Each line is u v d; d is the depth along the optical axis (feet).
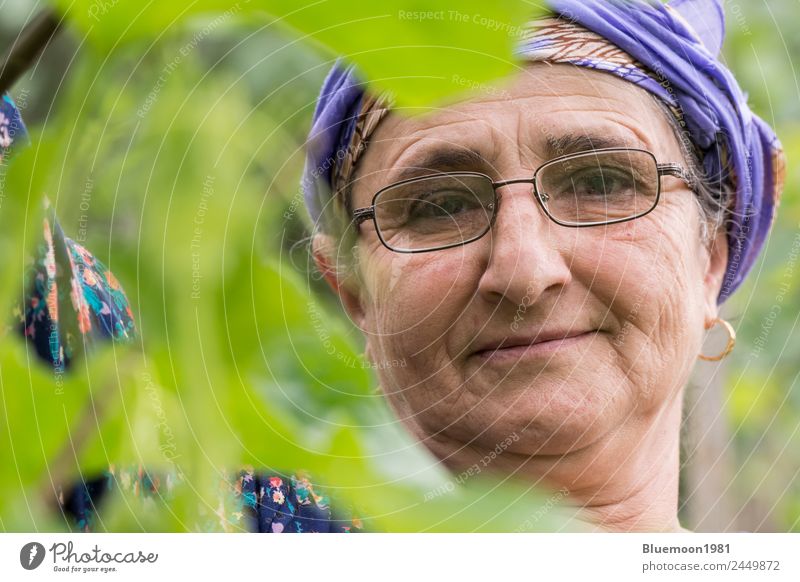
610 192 4.61
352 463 1.41
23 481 1.32
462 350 4.66
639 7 4.78
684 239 4.80
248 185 1.79
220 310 1.56
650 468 5.06
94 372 1.36
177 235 1.59
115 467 1.37
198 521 1.39
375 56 1.00
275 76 2.99
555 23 4.56
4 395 1.33
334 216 4.91
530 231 4.46
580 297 4.56
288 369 2.26
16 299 2.05
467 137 4.52
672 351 4.78
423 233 4.71
